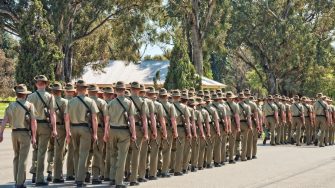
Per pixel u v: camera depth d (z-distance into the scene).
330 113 24.11
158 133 12.79
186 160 14.20
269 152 20.81
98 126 11.93
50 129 11.36
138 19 48.78
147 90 12.70
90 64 58.19
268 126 24.44
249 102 17.98
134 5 48.47
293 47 58.41
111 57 64.88
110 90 12.52
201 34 50.03
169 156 13.39
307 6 64.19
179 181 12.66
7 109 10.66
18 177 10.62
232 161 16.92
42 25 37.59
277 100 24.48
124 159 11.19
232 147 16.88
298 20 58.62
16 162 10.76
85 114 11.19
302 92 64.88
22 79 37.44
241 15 58.78
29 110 10.59
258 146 23.88
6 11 43.97
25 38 37.34
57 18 41.62
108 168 12.38
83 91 11.33
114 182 11.76
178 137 13.75
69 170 12.33
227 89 86.75
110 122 11.25
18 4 43.53
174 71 36.09
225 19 50.16
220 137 15.94
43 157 11.45
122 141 11.16
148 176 12.99
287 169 15.31
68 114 11.23
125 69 56.47
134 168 11.80
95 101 11.94
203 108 15.46
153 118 12.07
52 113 11.29
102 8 45.50
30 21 37.50
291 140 25.31
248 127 17.41
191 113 14.12
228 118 16.02
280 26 58.25
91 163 12.43
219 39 50.97
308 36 58.50
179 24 53.34
